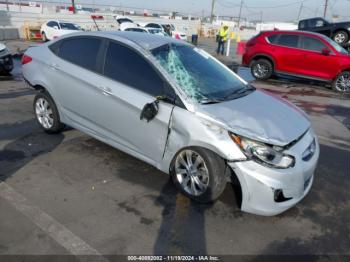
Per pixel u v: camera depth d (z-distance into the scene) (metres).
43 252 2.54
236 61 16.00
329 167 4.35
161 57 3.62
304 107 7.61
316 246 2.79
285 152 2.89
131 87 3.59
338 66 9.53
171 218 3.04
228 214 3.15
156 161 3.52
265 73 10.95
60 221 2.91
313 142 3.35
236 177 3.06
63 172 3.78
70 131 5.05
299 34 10.22
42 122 4.90
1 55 8.99
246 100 3.60
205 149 3.06
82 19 28.55
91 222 2.92
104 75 3.88
